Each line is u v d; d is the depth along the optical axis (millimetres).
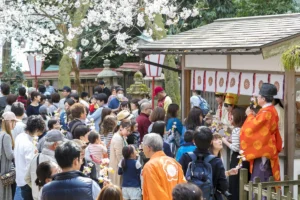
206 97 11359
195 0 18641
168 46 9500
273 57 7895
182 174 5273
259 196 6305
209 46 8383
